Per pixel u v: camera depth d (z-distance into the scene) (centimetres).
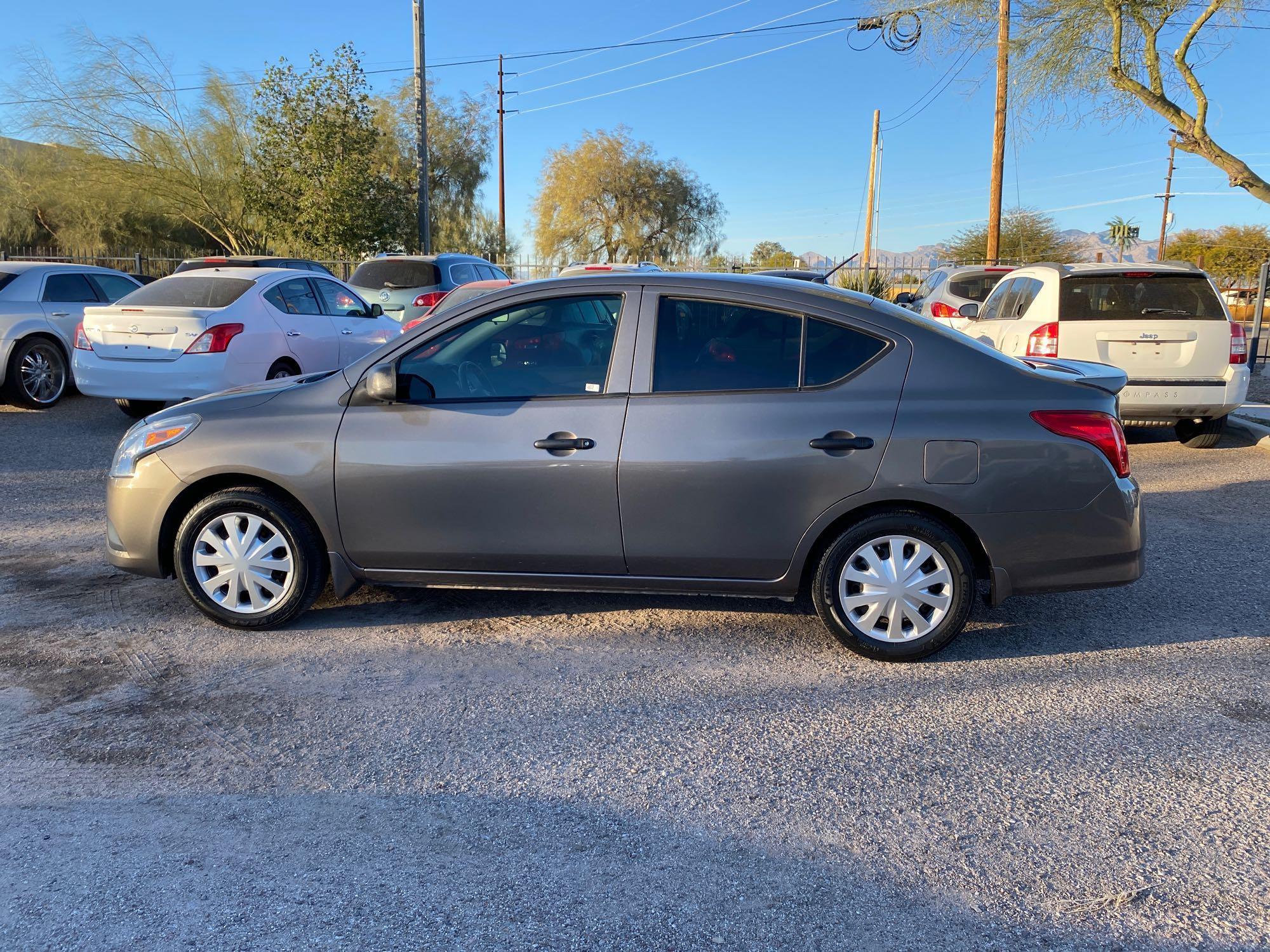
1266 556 578
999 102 2208
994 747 348
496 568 432
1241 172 1372
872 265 2462
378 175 2616
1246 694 392
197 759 338
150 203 2947
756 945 245
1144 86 1434
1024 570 405
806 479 400
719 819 302
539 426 415
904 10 1709
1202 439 912
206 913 255
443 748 347
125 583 522
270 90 2436
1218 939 246
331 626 463
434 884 268
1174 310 855
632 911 258
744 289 415
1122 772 330
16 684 397
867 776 328
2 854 280
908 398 401
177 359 877
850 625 416
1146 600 504
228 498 440
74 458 855
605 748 347
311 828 296
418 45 2255
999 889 267
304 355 988
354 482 428
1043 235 4281
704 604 495
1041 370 424
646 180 4197
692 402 407
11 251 2997
